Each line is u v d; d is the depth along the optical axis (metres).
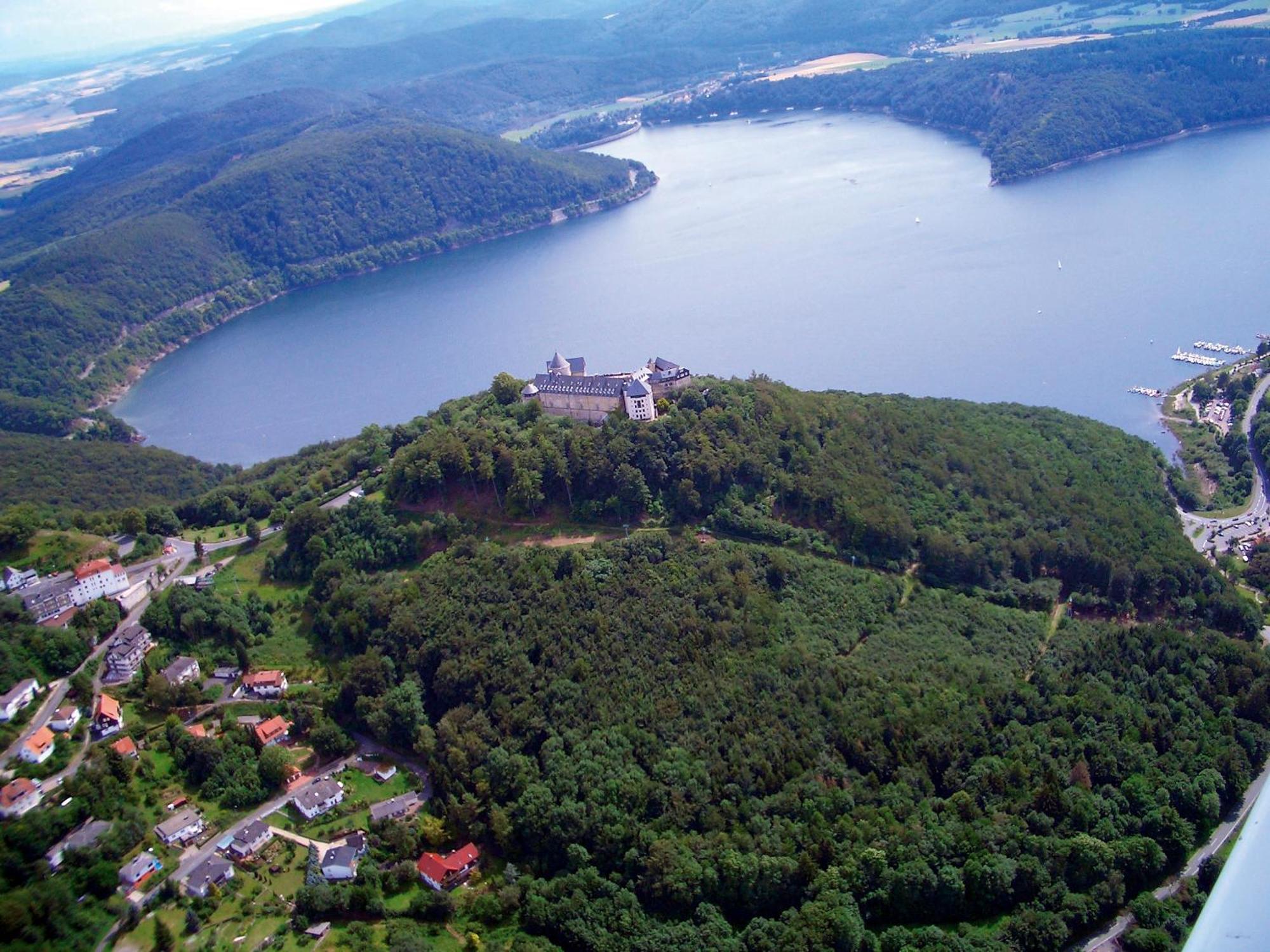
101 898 195.50
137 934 190.25
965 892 196.25
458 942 195.00
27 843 195.12
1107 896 194.62
